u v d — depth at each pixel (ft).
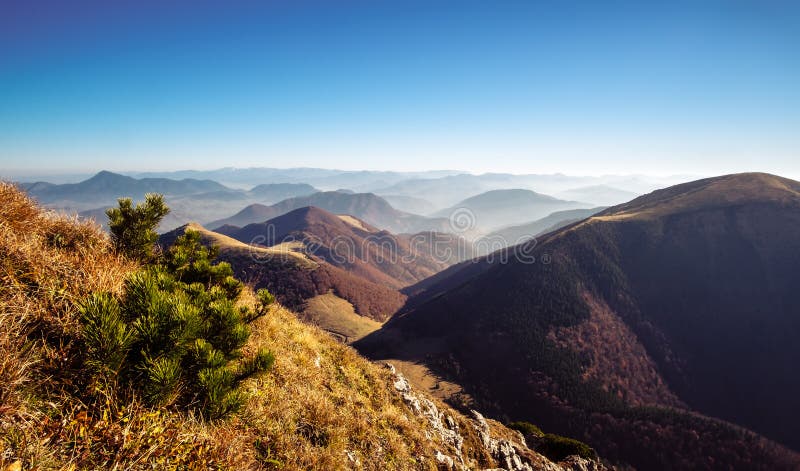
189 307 12.55
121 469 10.03
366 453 23.11
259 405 18.48
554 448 96.43
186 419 12.78
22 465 8.82
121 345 10.71
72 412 10.35
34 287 12.90
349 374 31.78
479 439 43.88
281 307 36.24
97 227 21.77
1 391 9.51
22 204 18.01
